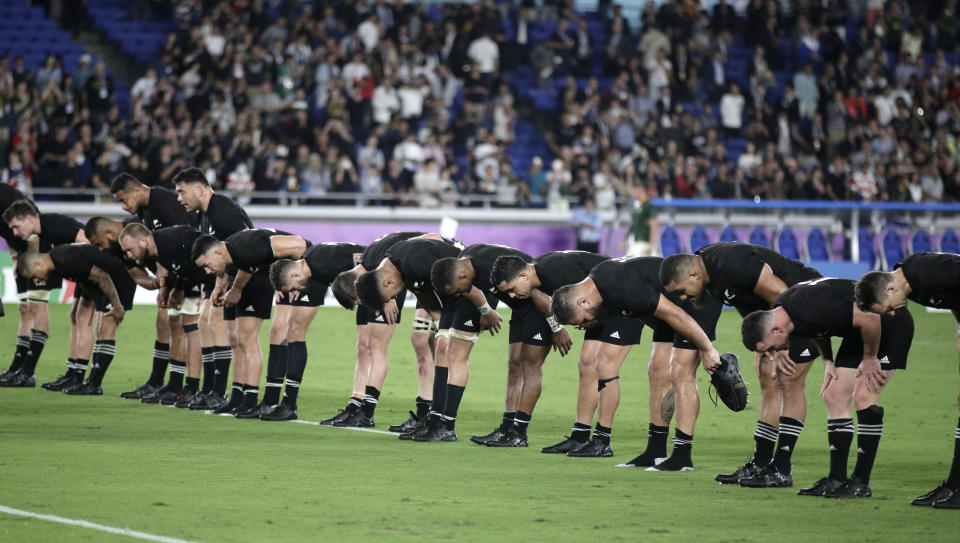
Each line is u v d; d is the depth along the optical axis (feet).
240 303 85.71
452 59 219.20
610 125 211.82
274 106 200.23
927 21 256.32
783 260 60.90
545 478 62.39
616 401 71.56
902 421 90.84
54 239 94.79
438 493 57.31
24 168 184.75
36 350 101.09
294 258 82.28
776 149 221.25
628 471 65.46
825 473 66.33
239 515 51.16
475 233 191.83
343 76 208.33
